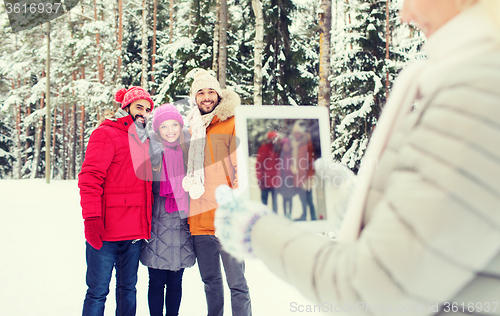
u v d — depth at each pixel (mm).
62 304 2705
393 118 489
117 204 2031
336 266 390
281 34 10695
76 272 3473
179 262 2164
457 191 315
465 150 325
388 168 444
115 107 16875
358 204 474
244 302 2137
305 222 633
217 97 2000
